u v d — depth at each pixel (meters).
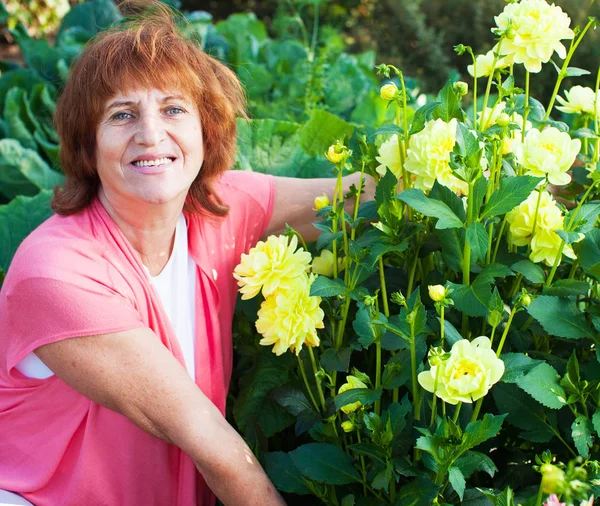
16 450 1.66
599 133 1.60
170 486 1.66
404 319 1.28
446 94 1.49
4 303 1.56
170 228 1.66
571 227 1.41
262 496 1.45
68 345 1.44
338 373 1.74
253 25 5.19
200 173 1.73
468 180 1.31
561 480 0.92
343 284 1.48
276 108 3.74
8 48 6.72
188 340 1.71
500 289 1.60
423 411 1.45
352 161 1.55
